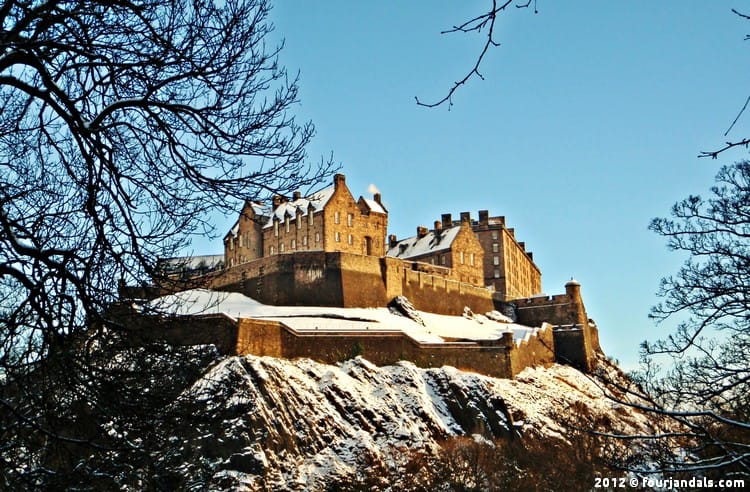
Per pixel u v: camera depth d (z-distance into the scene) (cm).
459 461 6756
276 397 6769
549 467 5634
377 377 7981
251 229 11150
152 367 1590
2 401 1346
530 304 11600
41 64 1377
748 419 1705
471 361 8994
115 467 1505
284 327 7775
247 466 6066
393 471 6838
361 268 9919
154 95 1539
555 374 9862
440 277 10969
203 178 1546
